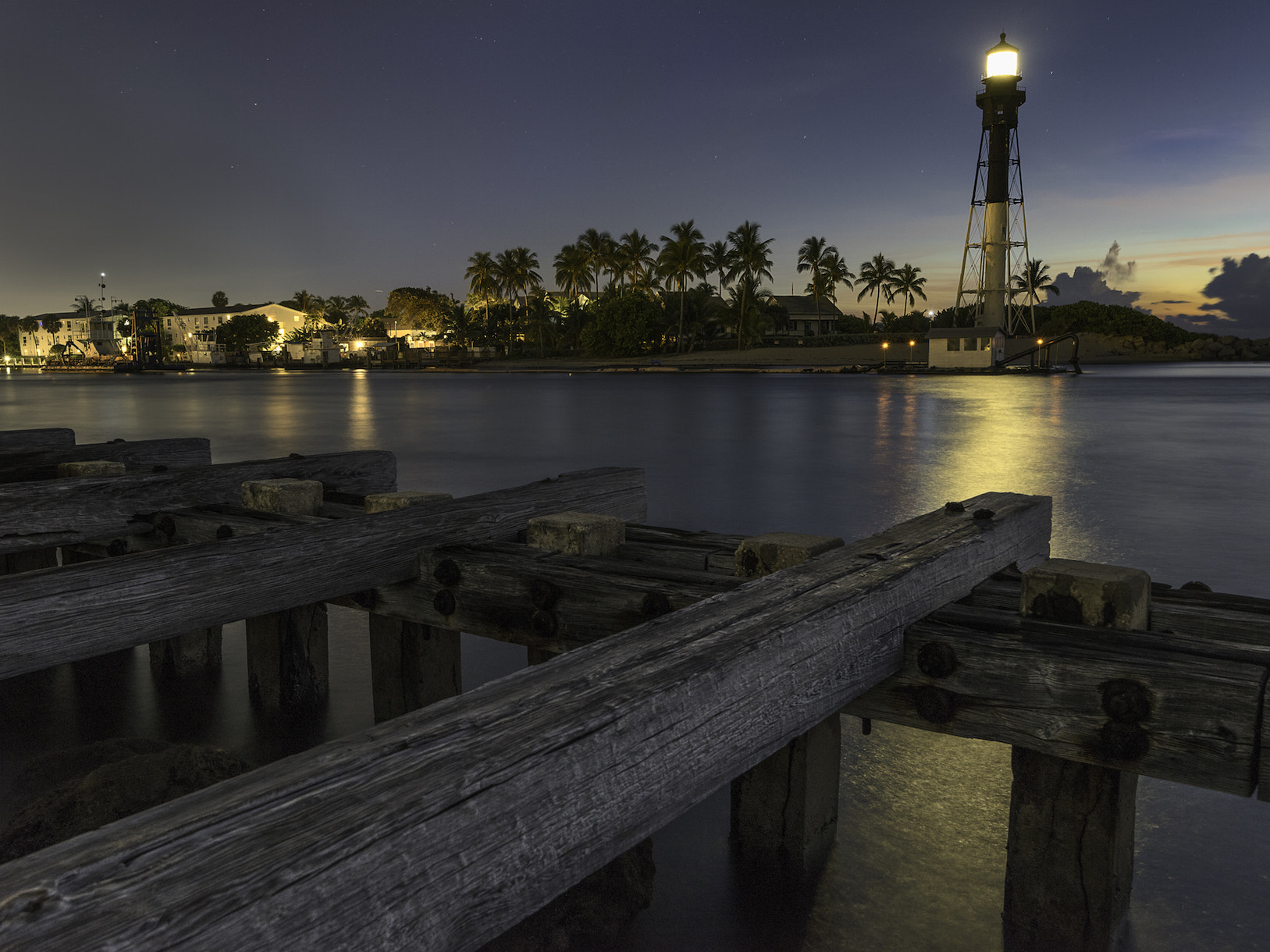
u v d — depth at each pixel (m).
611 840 1.41
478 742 1.28
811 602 2.02
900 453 15.51
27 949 0.83
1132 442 17.44
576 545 3.18
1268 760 1.85
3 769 3.60
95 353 151.00
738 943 2.42
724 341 95.06
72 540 3.73
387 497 3.72
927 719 2.27
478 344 115.38
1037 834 2.30
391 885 1.08
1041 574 2.32
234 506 4.08
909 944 2.41
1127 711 1.98
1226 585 6.58
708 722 1.61
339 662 4.82
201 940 0.90
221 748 3.80
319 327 160.88
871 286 131.38
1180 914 2.56
